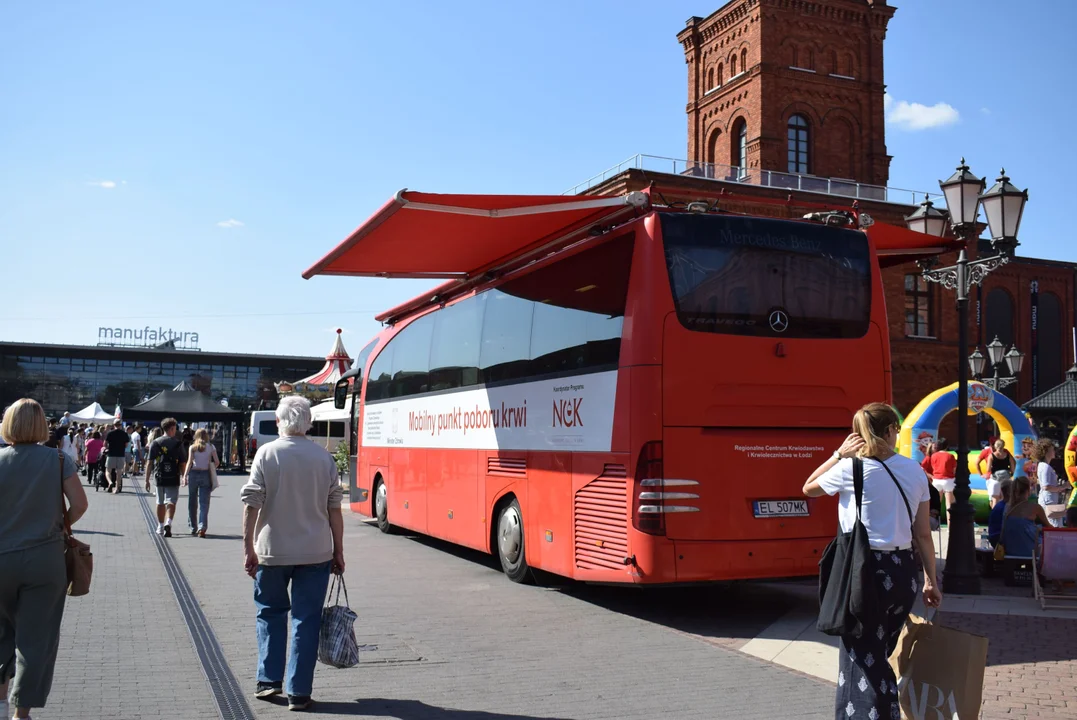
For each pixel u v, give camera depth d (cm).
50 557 528
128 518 2050
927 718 488
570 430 984
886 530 490
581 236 1002
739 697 639
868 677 488
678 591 1104
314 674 696
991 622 917
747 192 3531
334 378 3897
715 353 881
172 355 7650
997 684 676
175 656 742
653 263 877
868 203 3781
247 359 7762
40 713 578
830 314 936
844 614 484
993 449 1930
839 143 4234
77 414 4775
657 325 867
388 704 613
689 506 857
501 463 1154
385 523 1705
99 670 694
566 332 1007
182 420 3525
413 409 1519
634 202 895
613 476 899
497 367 1179
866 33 4300
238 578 1170
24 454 536
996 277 5328
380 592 1082
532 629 875
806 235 941
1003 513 1248
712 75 4438
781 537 886
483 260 1191
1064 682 681
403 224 962
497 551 1188
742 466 881
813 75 4172
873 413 511
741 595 1082
